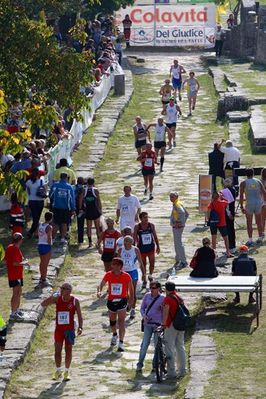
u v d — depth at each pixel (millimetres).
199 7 112812
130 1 106375
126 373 38375
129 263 43656
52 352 40781
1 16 56344
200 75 99562
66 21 98312
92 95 79562
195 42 113125
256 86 88250
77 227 56000
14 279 42562
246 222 55312
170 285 37188
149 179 62438
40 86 56812
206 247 42719
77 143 72875
